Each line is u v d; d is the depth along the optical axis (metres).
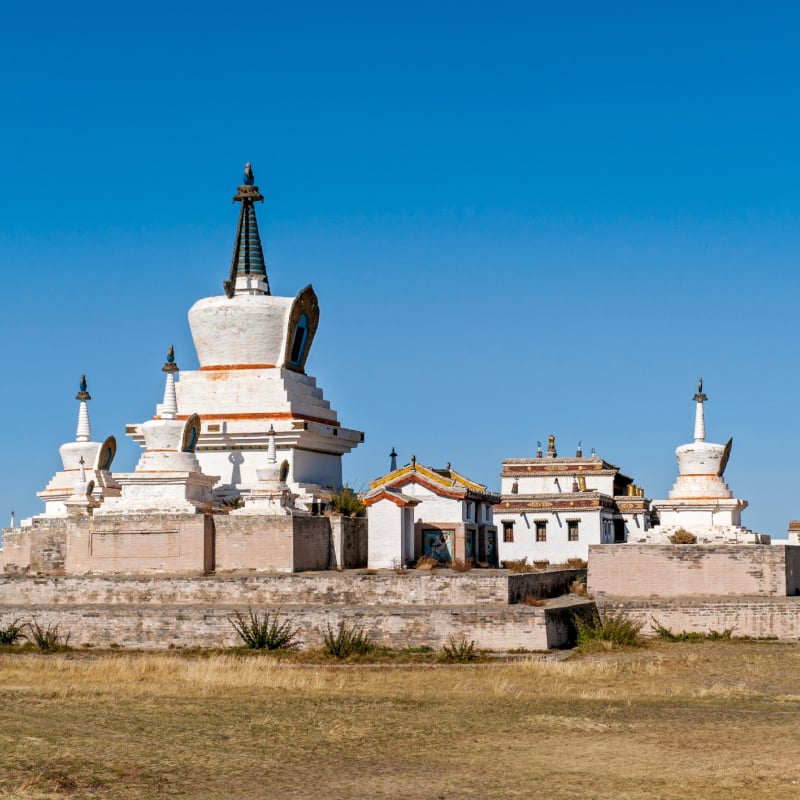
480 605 64.69
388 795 34.81
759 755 39.19
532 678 55.19
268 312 86.56
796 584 74.69
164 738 41.47
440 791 35.28
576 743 41.38
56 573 75.44
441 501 81.56
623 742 41.38
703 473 85.00
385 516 76.31
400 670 58.06
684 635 67.62
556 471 107.25
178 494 75.56
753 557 71.62
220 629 64.56
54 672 57.00
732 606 68.00
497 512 95.00
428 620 63.00
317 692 51.44
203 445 84.00
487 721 44.97
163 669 57.09
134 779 36.00
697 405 86.44
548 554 94.06
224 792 35.00
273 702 48.81
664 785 35.66
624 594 72.62
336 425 89.06
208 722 44.41
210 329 86.88
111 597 68.94
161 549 71.81
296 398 85.62
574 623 66.00
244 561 71.38
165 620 65.19
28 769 36.38
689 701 49.44
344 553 76.06
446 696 50.53
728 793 34.69
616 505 100.81
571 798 34.41
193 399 85.25
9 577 70.75
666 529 82.75
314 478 86.06
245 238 90.00
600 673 56.31
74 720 44.03
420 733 43.00
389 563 75.88
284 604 66.69
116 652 64.50
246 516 71.69
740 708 47.81
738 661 60.09
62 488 96.12
